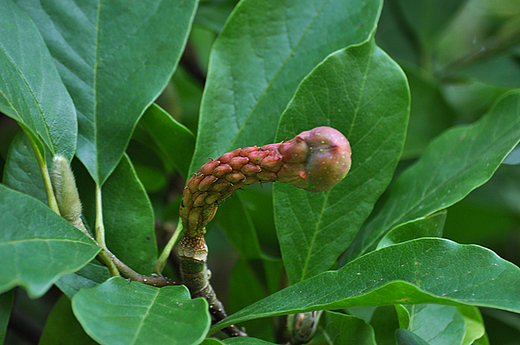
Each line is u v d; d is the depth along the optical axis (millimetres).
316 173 595
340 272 623
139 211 666
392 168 666
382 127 664
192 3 680
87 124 663
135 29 677
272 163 600
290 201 663
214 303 646
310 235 664
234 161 605
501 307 589
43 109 641
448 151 683
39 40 651
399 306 639
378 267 619
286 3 686
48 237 593
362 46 659
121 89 669
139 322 579
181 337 572
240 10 683
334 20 681
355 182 666
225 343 607
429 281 610
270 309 615
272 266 720
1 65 619
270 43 685
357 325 636
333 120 660
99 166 659
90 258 594
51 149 635
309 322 659
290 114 656
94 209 666
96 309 579
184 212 624
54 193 630
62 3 673
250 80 682
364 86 661
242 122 677
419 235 645
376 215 712
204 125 671
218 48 681
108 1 679
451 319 664
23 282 564
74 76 667
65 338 665
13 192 592
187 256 632
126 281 602
